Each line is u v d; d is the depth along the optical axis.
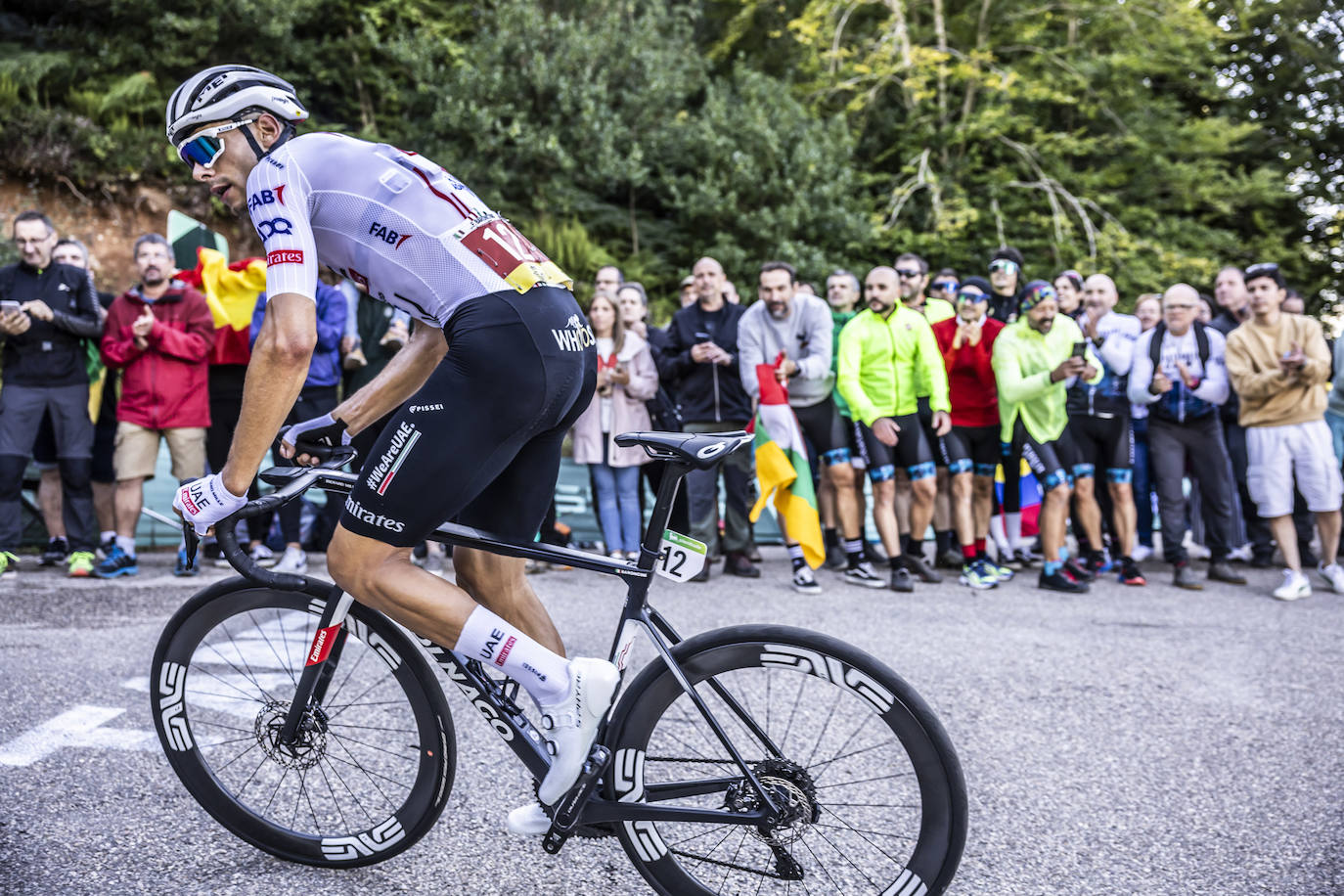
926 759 1.77
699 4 17.05
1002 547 6.64
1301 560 6.60
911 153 17.12
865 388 5.69
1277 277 5.57
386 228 1.82
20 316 4.92
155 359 5.30
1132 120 17.80
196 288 5.60
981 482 5.88
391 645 2.02
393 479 1.78
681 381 5.96
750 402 5.90
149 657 3.65
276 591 2.06
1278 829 2.41
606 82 14.73
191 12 14.25
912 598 5.32
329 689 2.09
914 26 17.91
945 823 1.77
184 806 2.36
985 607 5.07
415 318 1.94
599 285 5.93
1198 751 2.95
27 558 5.87
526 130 13.88
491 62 14.15
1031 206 17.03
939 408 5.54
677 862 1.93
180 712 2.14
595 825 1.91
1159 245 16.45
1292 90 20.06
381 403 2.10
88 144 12.79
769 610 4.86
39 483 6.07
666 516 1.88
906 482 6.66
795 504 5.32
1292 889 2.10
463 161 14.15
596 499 5.88
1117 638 4.41
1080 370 5.18
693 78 16.16
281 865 2.09
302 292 1.74
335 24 15.91
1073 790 2.63
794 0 18.47
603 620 4.43
